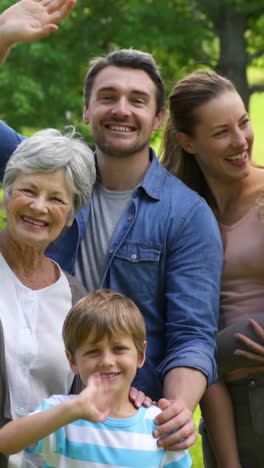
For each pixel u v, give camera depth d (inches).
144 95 189.6
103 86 189.6
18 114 543.8
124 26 573.3
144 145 190.2
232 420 194.9
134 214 187.0
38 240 161.6
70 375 164.4
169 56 617.0
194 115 204.5
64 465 153.3
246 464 195.8
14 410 157.3
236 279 197.9
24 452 160.1
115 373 154.9
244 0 609.0
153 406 161.6
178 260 184.1
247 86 630.5
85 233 190.4
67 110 552.4
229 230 202.2
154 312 185.9
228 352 191.0
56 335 162.7
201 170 214.8
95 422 143.5
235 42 626.2
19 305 161.6
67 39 582.2
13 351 157.6
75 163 164.1
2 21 183.5
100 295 159.5
